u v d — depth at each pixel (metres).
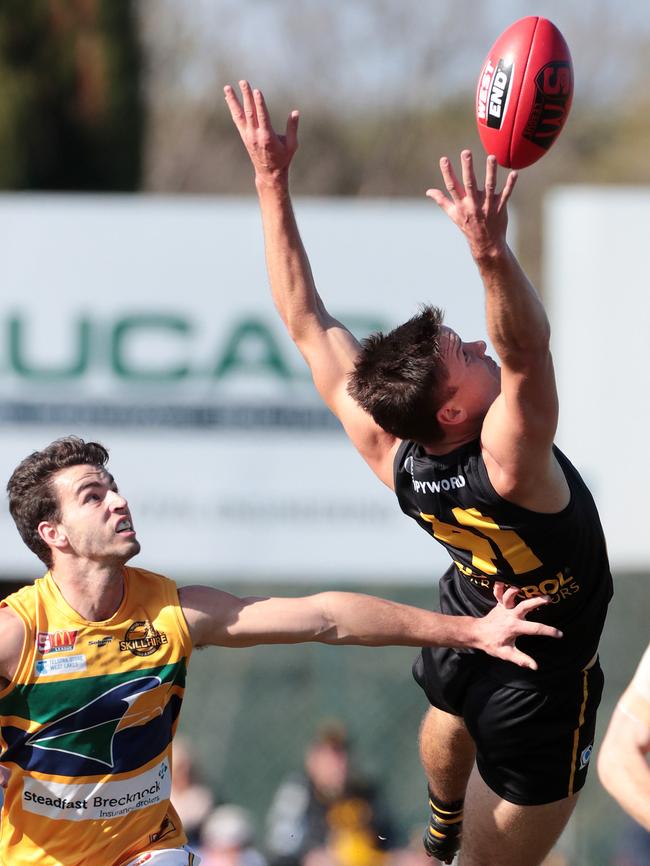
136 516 29.45
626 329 29.81
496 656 13.45
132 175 49.34
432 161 65.75
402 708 38.50
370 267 29.58
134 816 13.79
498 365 13.18
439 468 12.95
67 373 29.62
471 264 29.55
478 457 12.67
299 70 65.81
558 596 13.30
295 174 65.44
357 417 14.31
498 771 14.66
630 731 12.04
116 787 13.67
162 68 62.81
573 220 29.94
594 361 29.80
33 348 29.69
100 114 48.56
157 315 29.73
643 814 11.65
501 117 12.75
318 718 39.09
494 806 14.84
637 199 29.91
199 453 29.52
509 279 11.19
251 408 29.58
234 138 64.06
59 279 29.77
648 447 29.67
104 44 48.56
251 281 29.80
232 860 28.98
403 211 29.55
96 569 13.66
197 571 29.42
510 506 12.60
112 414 29.61
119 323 29.78
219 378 29.62
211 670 40.38
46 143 47.94
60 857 13.66
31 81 47.59
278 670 39.56
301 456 29.53
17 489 13.84
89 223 29.84
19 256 29.75
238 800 38.84
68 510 13.61
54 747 13.53
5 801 13.82
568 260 29.95
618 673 39.66
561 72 12.65
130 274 29.80
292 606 13.83
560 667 14.02
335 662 38.91
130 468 29.52
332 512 29.45
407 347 12.62
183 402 29.59
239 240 29.88
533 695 14.19
